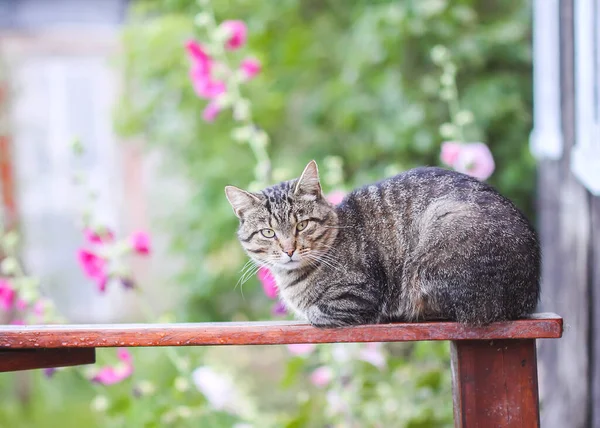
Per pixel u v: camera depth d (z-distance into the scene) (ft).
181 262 29.60
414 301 10.07
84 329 8.66
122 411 14.10
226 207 22.43
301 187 10.98
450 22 21.16
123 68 25.17
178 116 23.89
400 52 20.84
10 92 27.53
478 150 14.44
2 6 30.83
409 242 10.26
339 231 10.67
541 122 19.29
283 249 10.66
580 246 14.15
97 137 31.55
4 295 14.29
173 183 27.84
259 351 27.25
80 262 13.52
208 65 14.57
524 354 8.73
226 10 23.40
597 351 12.76
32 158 30.42
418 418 13.96
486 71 22.39
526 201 22.35
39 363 9.12
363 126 22.17
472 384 8.72
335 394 14.28
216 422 14.34
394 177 11.09
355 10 22.63
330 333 8.68
